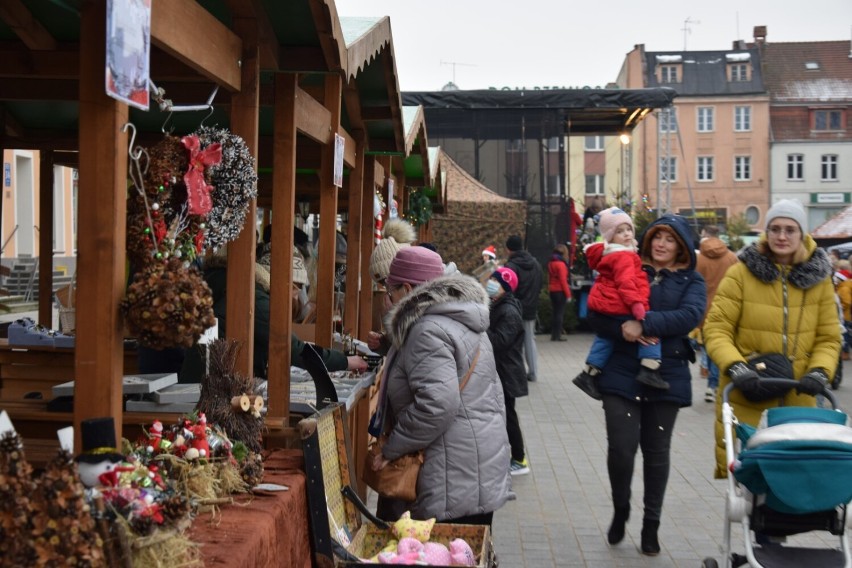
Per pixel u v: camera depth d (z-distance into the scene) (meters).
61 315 7.01
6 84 4.86
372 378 6.11
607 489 7.82
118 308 2.69
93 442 2.44
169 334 2.70
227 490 3.13
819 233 31.58
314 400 4.77
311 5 4.08
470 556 3.76
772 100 68.31
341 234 10.67
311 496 3.53
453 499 4.13
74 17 3.98
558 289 20.66
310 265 9.22
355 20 5.95
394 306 4.31
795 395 5.14
